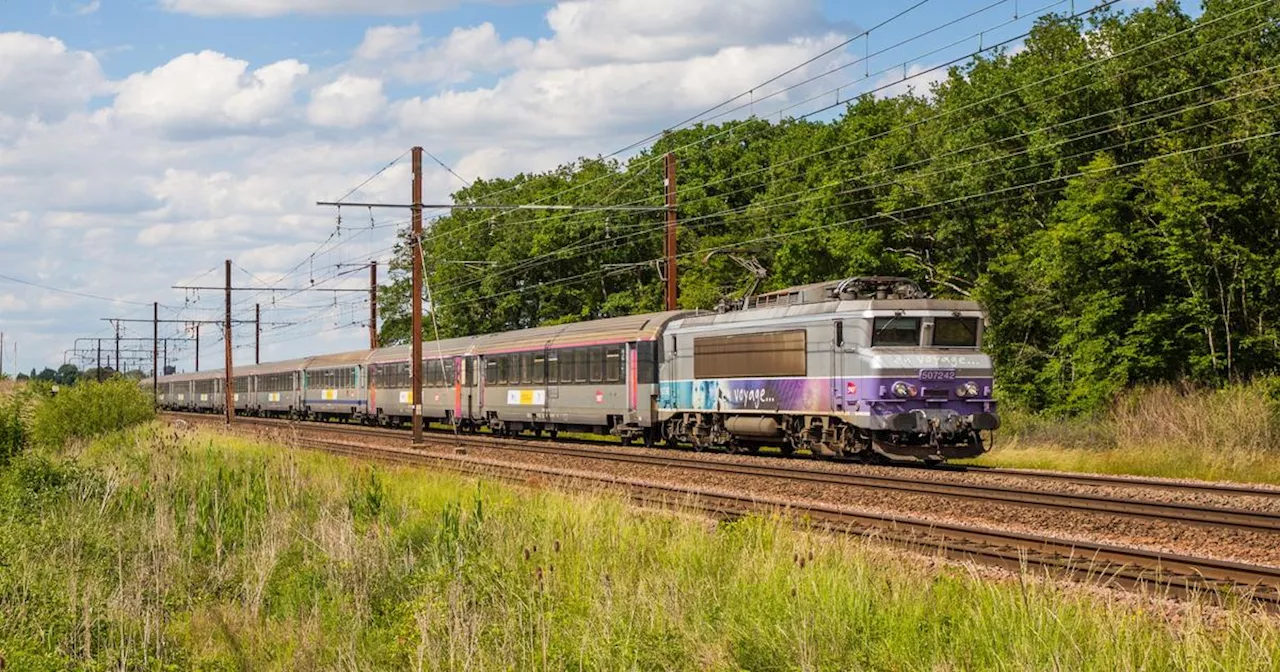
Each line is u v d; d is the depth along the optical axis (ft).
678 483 74.59
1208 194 112.57
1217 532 46.70
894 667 27.20
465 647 29.86
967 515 55.26
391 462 88.33
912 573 35.91
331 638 34.19
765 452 96.63
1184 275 111.65
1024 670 25.53
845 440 81.71
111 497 58.54
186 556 46.03
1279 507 54.90
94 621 34.12
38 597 36.63
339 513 52.34
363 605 36.96
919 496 60.18
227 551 47.52
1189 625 27.68
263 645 34.17
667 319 105.50
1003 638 28.07
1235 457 75.92
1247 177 116.26
